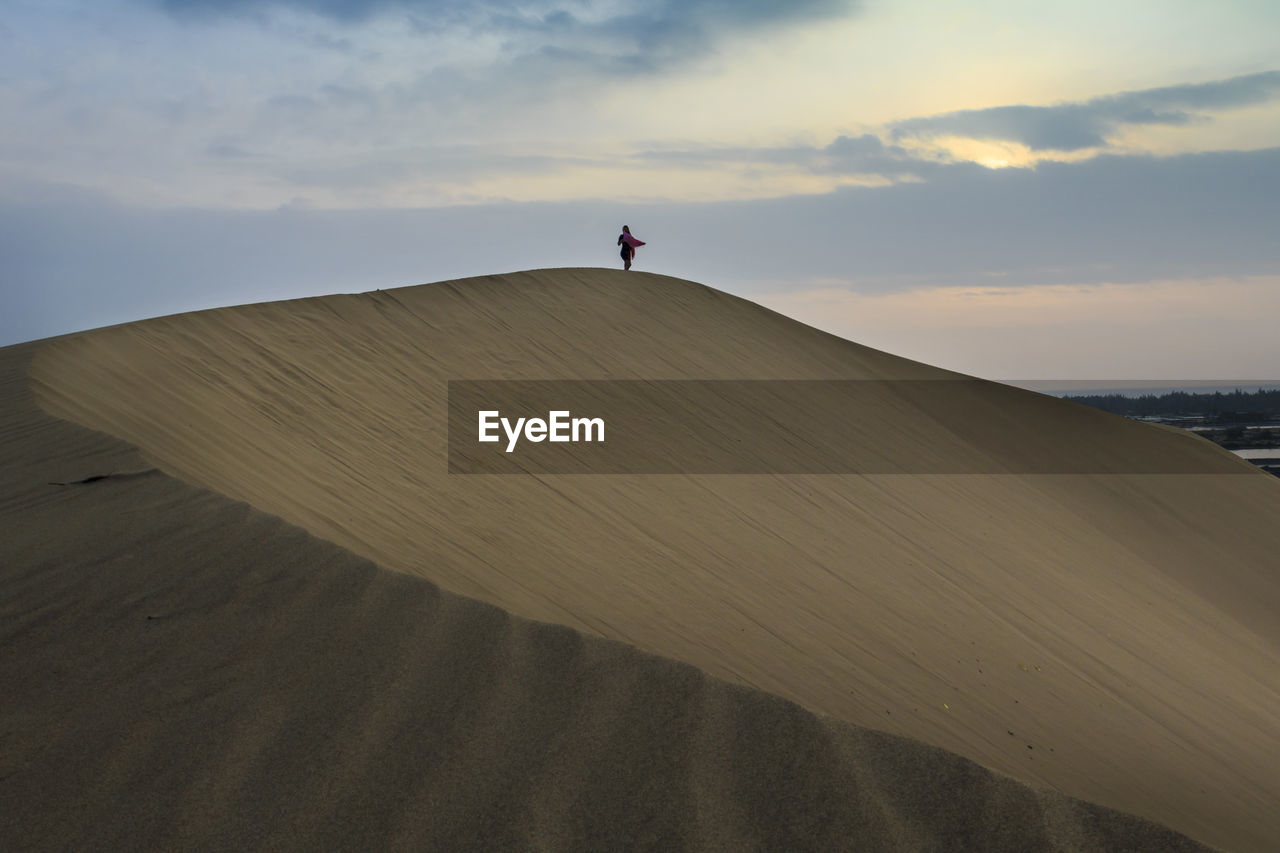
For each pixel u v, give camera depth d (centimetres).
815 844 270
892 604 1045
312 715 320
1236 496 2597
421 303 1695
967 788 300
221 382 1047
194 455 768
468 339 1614
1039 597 1310
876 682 788
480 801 278
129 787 281
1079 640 1178
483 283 1970
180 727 313
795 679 719
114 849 254
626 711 330
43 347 998
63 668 354
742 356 2202
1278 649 1641
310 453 912
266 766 291
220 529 497
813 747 314
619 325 2064
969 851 272
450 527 820
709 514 1164
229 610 401
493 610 404
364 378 1251
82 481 596
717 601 855
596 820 273
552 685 345
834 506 1396
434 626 387
